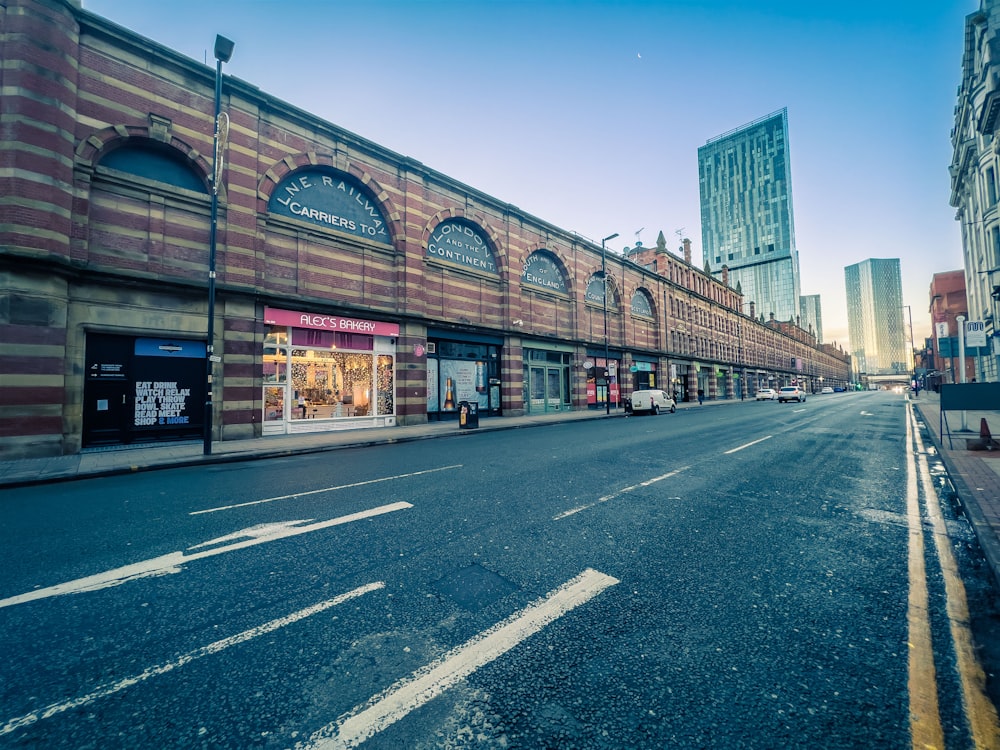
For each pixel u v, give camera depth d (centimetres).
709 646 261
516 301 2309
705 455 940
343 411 1611
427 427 1698
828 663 244
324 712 212
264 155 1421
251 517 534
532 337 2394
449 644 266
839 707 210
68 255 1059
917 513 524
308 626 288
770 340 6412
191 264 1264
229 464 971
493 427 1717
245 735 197
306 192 1548
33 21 1031
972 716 202
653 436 1309
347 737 196
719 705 213
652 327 3556
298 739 195
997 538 407
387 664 248
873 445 1071
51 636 278
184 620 297
